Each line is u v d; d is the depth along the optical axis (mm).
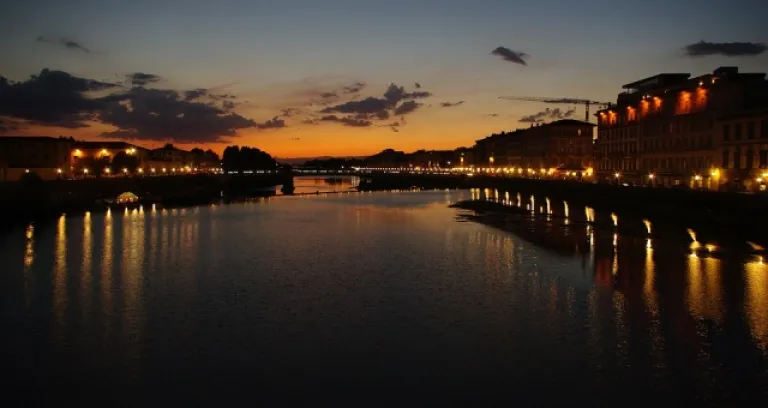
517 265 47031
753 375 24391
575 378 24297
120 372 25438
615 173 123750
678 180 93750
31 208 91500
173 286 40562
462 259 50156
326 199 142875
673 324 30812
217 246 59500
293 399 22828
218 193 172250
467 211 100625
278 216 94125
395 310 33969
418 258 50938
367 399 22750
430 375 24797
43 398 23141
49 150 130500
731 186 72500
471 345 28094
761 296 36156
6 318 33062
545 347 27719
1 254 54469
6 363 26500
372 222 83188
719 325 30578
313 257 52094
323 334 29844
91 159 159375
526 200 124375
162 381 24516
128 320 32531
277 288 39719
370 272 44906
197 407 22328
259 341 28938
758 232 57031
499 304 35031
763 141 74625
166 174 185000
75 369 25797
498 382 24047
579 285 39594
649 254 50938
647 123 113562
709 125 92625
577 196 111938
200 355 27234
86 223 82250
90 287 40469
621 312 33062
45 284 41438
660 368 25156
